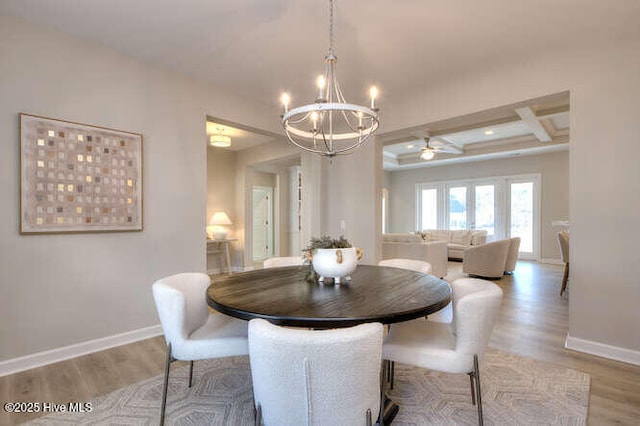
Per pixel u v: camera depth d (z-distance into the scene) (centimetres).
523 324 325
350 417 107
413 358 161
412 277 215
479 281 183
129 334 287
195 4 217
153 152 304
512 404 188
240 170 652
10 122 231
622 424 169
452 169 911
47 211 245
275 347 102
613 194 247
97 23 241
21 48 235
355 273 229
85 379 220
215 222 589
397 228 1026
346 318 133
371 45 268
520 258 801
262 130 402
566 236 437
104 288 274
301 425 107
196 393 202
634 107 239
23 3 217
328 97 217
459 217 902
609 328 249
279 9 222
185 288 198
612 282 247
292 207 793
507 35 253
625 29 239
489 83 306
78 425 170
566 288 482
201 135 339
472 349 151
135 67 293
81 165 261
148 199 300
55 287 250
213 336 176
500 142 721
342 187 450
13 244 232
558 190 744
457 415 179
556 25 239
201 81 339
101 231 271
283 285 193
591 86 256
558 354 255
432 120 347
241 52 282
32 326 239
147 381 217
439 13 226
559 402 189
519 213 804
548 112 455
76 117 259
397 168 976
